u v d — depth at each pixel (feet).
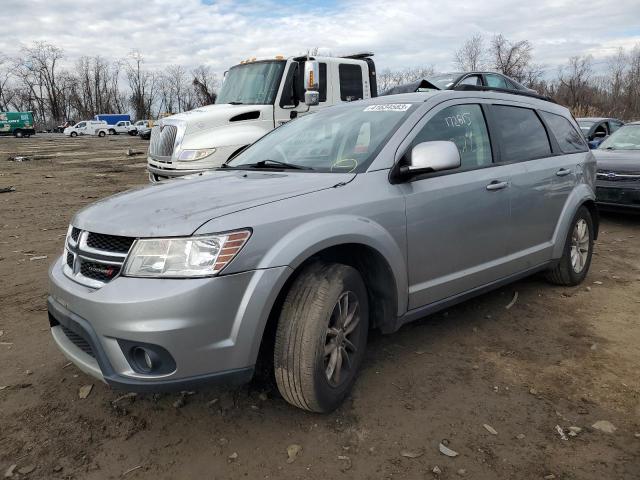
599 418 9.51
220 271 8.11
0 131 195.21
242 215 8.60
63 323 9.04
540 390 10.47
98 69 322.75
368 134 11.70
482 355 11.98
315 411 9.46
